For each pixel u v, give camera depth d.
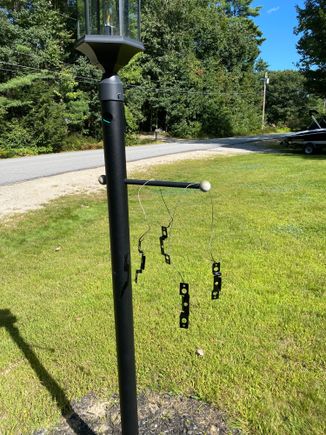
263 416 1.79
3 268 3.79
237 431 1.72
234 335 2.43
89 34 1.22
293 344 2.32
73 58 21.77
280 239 4.18
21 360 2.29
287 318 2.60
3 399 1.97
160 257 3.79
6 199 6.90
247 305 2.78
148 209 5.79
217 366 2.14
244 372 2.08
